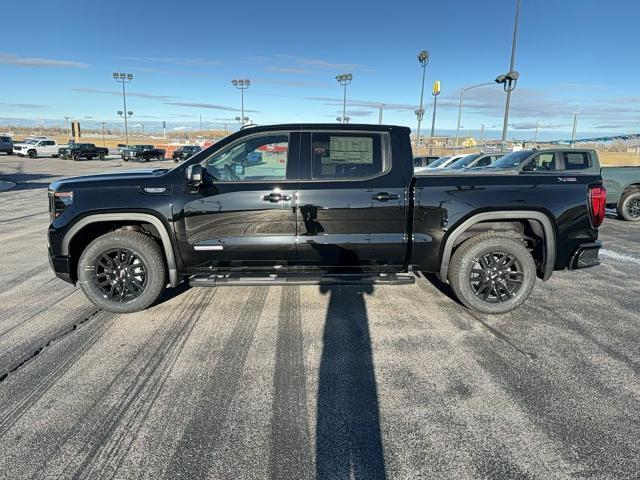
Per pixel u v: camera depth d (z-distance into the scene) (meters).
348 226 4.11
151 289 4.25
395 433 2.57
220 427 2.62
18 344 3.68
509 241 4.19
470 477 2.23
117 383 3.09
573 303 4.70
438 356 3.49
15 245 7.47
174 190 4.05
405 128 4.20
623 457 2.36
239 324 4.09
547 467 2.29
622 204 10.43
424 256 4.21
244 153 4.12
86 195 4.05
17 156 47.31
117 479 2.21
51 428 2.60
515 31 20.19
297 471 2.27
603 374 3.22
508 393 2.97
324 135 4.13
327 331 3.94
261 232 4.10
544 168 9.70
